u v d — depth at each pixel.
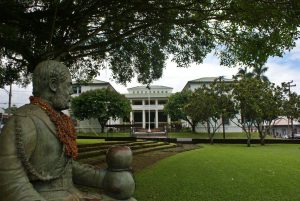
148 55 16.25
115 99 56.25
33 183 2.92
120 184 3.11
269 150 25.47
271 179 10.92
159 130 60.38
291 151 24.19
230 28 11.04
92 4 11.21
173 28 13.39
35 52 12.59
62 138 3.02
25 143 2.81
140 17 12.10
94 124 62.72
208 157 18.44
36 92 3.17
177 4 10.75
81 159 13.45
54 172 2.99
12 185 2.70
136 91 82.38
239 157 18.47
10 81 17.59
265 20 9.64
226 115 36.06
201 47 14.38
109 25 12.49
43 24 11.91
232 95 34.56
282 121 70.44
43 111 3.03
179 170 12.89
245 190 9.16
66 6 11.21
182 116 57.94
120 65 17.91
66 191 3.04
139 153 21.17
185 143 37.53
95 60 17.92
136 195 8.41
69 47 11.82
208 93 37.22
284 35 9.73
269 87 34.53
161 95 79.69
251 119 35.25
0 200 2.72
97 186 3.25
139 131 58.25
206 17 10.67
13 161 2.74
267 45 10.08
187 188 9.34
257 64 10.83
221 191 8.99
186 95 58.88
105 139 35.69
